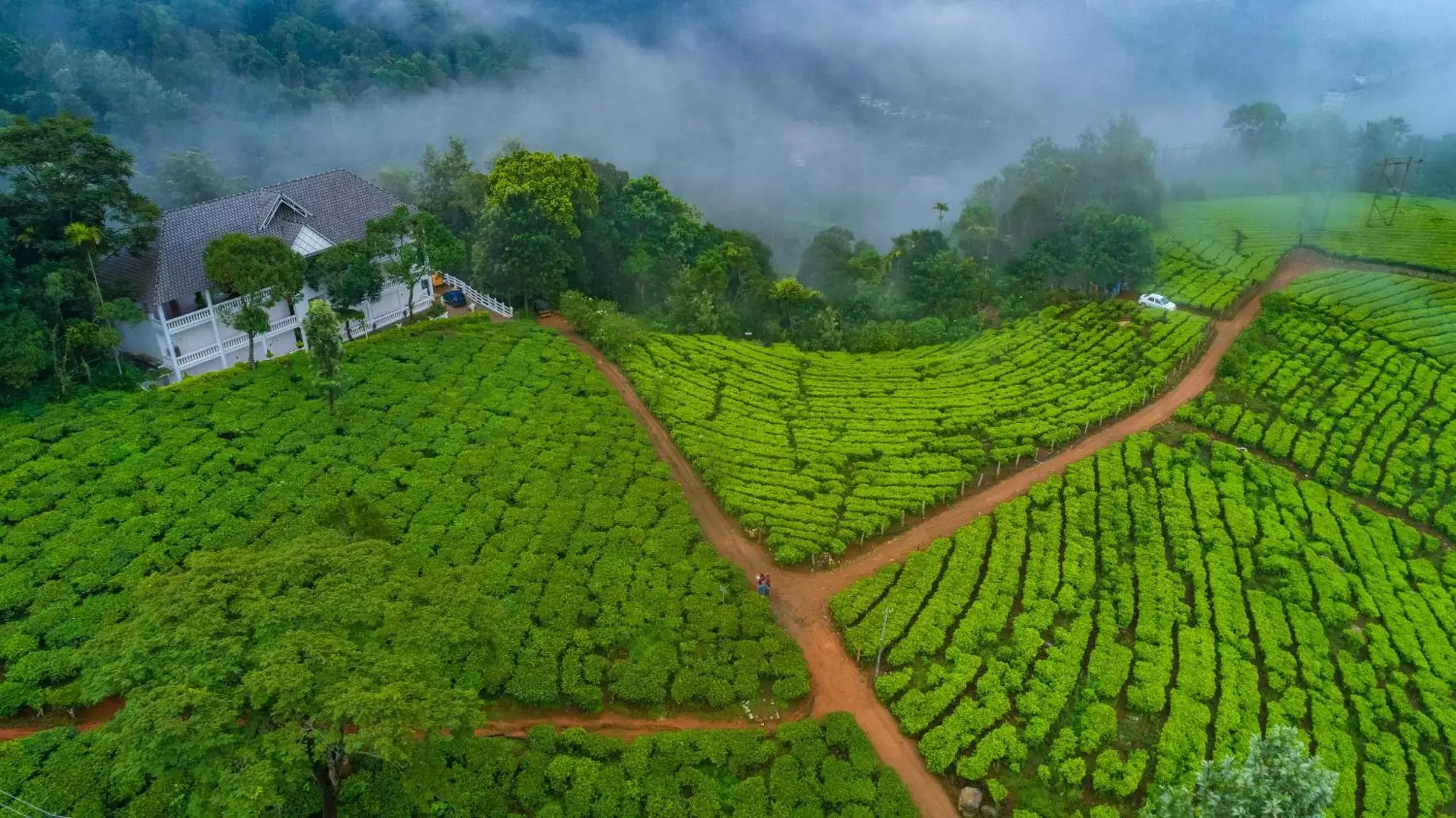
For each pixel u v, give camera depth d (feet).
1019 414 270.67
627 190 374.63
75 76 458.91
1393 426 271.69
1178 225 425.28
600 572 193.57
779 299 332.60
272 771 107.55
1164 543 219.20
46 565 177.88
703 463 232.73
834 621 190.60
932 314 346.13
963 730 165.78
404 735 113.91
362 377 252.42
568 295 303.48
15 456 203.72
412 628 128.06
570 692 166.30
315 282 269.03
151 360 247.50
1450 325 327.88
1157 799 147.43
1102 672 179.11
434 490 213.05
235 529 192.75
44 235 230.27
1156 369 295.69
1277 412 279.08
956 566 203.51
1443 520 235.40
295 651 118.21
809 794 151.64
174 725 107.04
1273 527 224.74
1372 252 389.60
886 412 268.21
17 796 135.44
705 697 169.37
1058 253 370.32
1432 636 196.85
